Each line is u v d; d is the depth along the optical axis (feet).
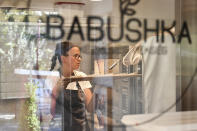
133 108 3.80
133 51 3.77
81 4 3.73
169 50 3.77
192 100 3.79
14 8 4.03
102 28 3.74
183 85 3.80
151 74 3.80
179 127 3.62
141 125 3.70
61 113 4.13
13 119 4.31
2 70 4.15
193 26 3.76
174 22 3.73
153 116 3.75
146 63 3.79
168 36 3.75
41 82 4.19
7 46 4.13
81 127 4.05
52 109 4.19
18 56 4.16
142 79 3.81
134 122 3.73
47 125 4.24
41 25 3.97
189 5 3.72
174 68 3.80
